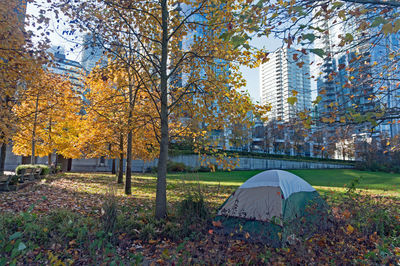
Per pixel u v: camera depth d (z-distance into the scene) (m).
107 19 7.11
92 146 16.09
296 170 46.03
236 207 5.54
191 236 4.58
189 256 3.66
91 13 6.79
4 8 5.97
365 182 22.97
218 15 5.89
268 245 4.35
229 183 19.72
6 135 10.52
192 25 7.54
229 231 5.19
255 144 65.94
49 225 4.91
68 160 32.94
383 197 10.81
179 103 8.05
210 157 7.91
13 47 6.60
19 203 7.95
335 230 4.35
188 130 8.74
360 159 44.12
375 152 39.28
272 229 4.56
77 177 19.75
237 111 7.21
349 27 4.17
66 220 5.22
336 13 3.45
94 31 6.75
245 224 5.20
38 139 18.92
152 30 7.74
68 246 4.32
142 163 35.75
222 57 7.21
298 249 3.67
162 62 7.45
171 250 4.47
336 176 31.70
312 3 3.37
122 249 4.51
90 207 7.97
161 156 6.99
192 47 7.89
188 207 6.03
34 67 7.04
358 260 3.51
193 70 8.03
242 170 44.50
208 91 7.53
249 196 5.65
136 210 7.78
